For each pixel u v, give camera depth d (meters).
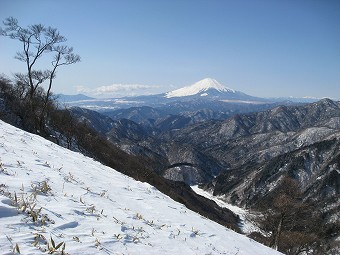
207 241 9.37
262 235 41.06
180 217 11.05
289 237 35.91
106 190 10.90
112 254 5.77
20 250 4.73
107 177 13.74
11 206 6.02
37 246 5.02
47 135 37.03
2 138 13.26
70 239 5.77
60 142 38.38
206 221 12.40
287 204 33.78
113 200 9.91
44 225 5.95
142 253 6.39
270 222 35.84
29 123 39.06
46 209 6.73
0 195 6.38
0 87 42.09
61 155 14.89
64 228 6.21
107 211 8.34
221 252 8.83
